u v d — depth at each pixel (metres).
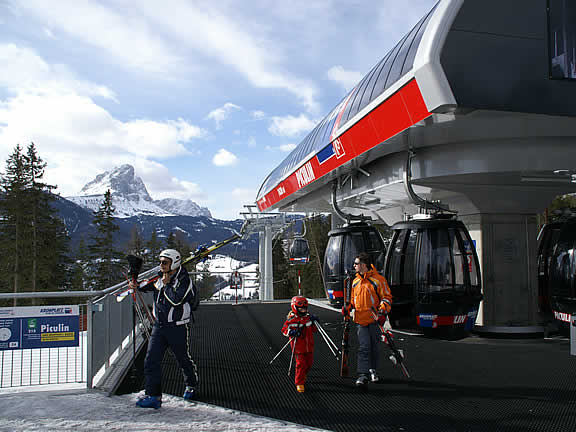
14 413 4.89
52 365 6.12
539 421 4.79
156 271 10.65
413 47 7.79
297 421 4.76
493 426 4.65
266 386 6.06
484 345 9.05
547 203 11.04
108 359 6.80
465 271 9.68
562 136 8.98
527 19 7.21
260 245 27.94
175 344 5.31
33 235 41.78
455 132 8.76
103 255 54.34
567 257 9.60
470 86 6.92
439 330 9.70
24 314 5.78
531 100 7.17
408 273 10.84
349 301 6.39
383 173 11.86
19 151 42.78
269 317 13.59
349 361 7.63
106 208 55.12
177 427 4.53
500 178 9.94
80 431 4.40
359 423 4.71
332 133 11.65
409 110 7.77
